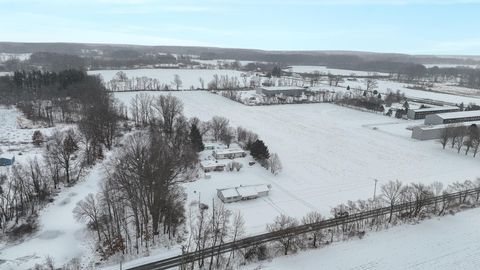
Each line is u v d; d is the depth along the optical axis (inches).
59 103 5949.8
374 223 2918.3
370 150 4813.0
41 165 3639.3
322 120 6461.6
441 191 3494.1
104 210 2755.9
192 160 3846.0
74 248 2534.5
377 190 3550.7
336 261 2442.2
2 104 6358.3
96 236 2647.6
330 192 3486.7
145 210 2787.9
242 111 6943.9
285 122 6190.9
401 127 6107.3
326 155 4574.3
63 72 7391.7
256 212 3051.2
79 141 4266.7
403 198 3238.2
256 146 4207.7
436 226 2933.1
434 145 5093.5
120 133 4958.2
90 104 5516.7
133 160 3021.7
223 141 4793.3
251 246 2519.7
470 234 2824.8
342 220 2849.4
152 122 5187.0
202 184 3560.5
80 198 3193.9
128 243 2571.4
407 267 2406.5
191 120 5270.7
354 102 7824.8
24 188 3031.5
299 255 2496.3
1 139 4589.1
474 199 3393.2
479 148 4864.7
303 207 3164.4
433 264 2445.9
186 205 3105.3
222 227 2613.2
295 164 4229.8
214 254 2438.5
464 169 4192.9
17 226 2753.4
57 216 2920.8
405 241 2706.7
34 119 5497.1
